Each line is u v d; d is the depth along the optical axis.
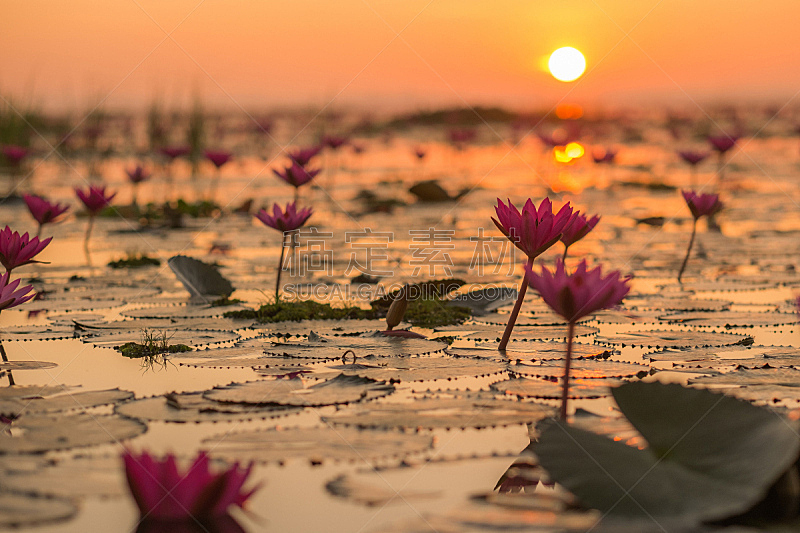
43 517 1.50
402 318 3.74
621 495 1.51
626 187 12.55
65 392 2.50
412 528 1.46
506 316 4.05
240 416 2.22
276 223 4.01
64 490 1.63
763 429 1.59
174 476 1.46
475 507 1.57
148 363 2.96
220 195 11.20
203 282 4.49
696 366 2.84
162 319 3.87
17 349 3.21
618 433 2.00
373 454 1.89
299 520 1.57
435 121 34.62
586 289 2.00
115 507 1.60
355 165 17.66
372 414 2.22
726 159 18.55
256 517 1.57
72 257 6.16
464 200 10.77
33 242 3.10
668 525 1.41
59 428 2.08
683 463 1.60
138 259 5.79
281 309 3.99
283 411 2.28
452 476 1.77
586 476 1.58
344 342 3.29
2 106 13.08
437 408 2.29
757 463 1.50
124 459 1.45
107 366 2.91
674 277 5.27
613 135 29.02
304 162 6.85
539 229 2.80
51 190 11.16
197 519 1.49
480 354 3.07
